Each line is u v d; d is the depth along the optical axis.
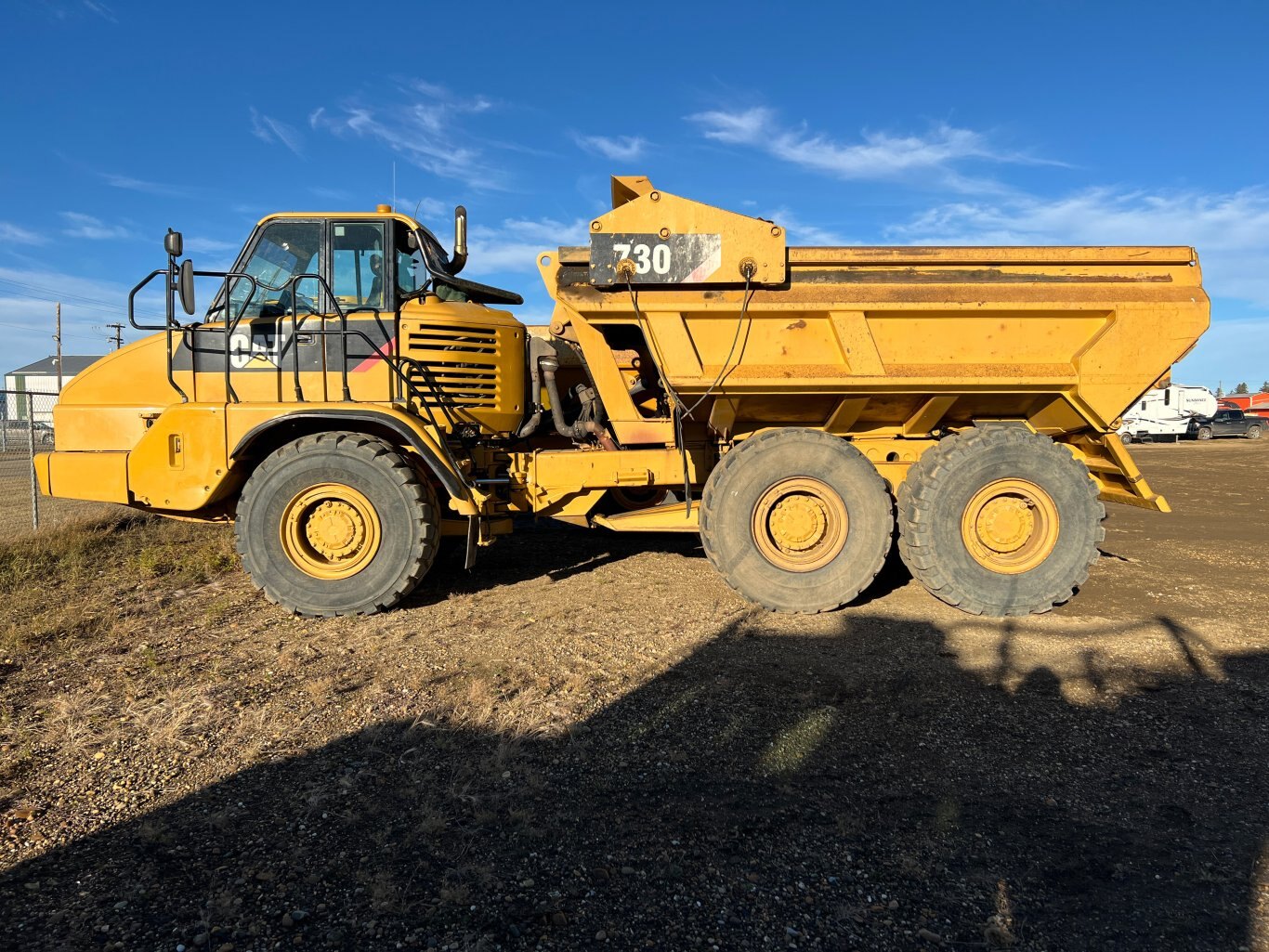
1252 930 2.03
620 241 4.98
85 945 1.93
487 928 2.01
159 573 6.07
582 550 7.33
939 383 5.09
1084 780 2.81
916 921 2.06
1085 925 2.05
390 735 3.14
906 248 5.05
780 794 2.71
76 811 2.56
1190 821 2.55
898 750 3.04
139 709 3.38
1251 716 3.34
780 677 3.82
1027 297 5.01
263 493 4.85
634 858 2.32
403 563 4.89
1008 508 5.04
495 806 2.60
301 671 3.87
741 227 4.96
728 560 5.11
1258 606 5.16
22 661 3.98
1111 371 5.07
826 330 5.12
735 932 2.02
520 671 3.88
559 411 6.01
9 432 17.56
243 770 2.84
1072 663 4.02
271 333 5.23
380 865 2.27
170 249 5.11
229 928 1.99
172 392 5.28
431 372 5.29
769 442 5.10
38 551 6.48
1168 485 14.74
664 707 3.45
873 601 5.39
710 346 5.13
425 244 5.55
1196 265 5.11
